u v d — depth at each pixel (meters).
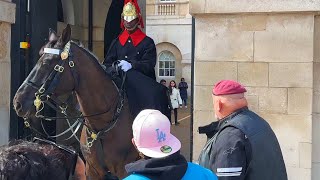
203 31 5.28
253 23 5.15
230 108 3.17
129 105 4.88
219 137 3.06
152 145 2.26
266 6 5.04
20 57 6.08
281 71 5.08
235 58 5.20
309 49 5.00
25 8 6.13
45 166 1.98
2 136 5.89
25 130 5.96
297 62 5.03
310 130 5.01
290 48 5.05
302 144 5.02
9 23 5.97
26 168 1.91
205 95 5.28
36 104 4.34
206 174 2.38
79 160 2.40
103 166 4.79
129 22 5.46
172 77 24.77
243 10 5.10
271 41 5.10
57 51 4.47
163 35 24.67
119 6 9.30
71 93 4.93
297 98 5.04
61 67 4.44
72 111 5.10
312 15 4.99
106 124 4.70
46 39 6.07
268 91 5.11
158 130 2.27
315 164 5.11
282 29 5.07
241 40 5.18
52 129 6.32
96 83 4.63
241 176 2.96
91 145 4.73
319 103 5.10
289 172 5.07
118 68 5.02
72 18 9.16
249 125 3.07
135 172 2.23
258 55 5.14
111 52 5.64
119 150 4.73
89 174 4.92
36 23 6.22
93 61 4.65
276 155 3.14
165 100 5.20
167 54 24.80
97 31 9.52
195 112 5.32
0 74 5.86
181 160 2.32
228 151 2.97
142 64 5.23
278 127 5.09
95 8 9.47
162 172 2.21
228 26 5.21
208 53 5.27
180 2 24.41
